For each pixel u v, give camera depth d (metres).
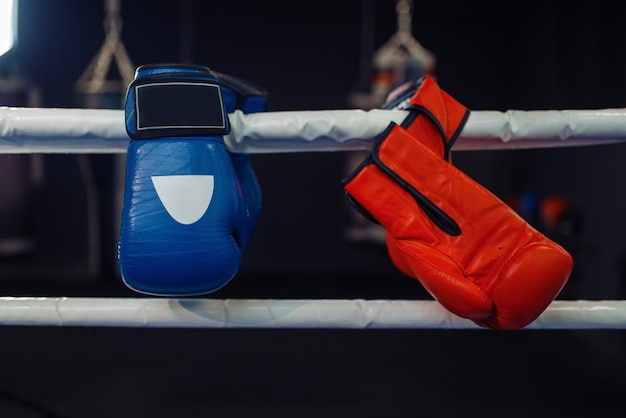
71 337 2.66
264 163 4.62
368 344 2.59
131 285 0.68
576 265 3.15
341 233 4.68
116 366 2.26
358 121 0.74
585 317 0.82
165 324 0.82
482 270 0.70
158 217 0.64
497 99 4.60
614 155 2.76
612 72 2.76
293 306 0.82
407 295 3.84
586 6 3.01
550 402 1.90
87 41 4.38
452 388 2.03
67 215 4.40
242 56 4.50
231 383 2.07
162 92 0.65
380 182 0.70
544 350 2.52
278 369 2.24
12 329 2.78
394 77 3.63
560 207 3.12
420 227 0.70
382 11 4.35
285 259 4.69
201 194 0.65
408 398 1.92
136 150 0.66
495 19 4.46
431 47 4.56
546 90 3.64
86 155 3.63
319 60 4.54
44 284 4.07
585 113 0.76
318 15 4.45
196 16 4.43
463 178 0.70
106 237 3.98
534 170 4.04
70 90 4.40
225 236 0.67
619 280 2.53
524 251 0.66
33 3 4.29
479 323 0.77
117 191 3.89
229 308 0.81
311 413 1.78
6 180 3.84
